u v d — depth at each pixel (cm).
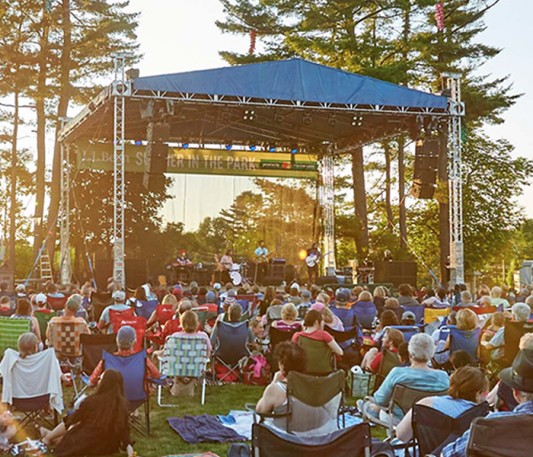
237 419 812
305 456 427
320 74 2050
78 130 2359
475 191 3753
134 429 760
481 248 3712
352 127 2461
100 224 3044
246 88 1986
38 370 680
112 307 994
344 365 960
